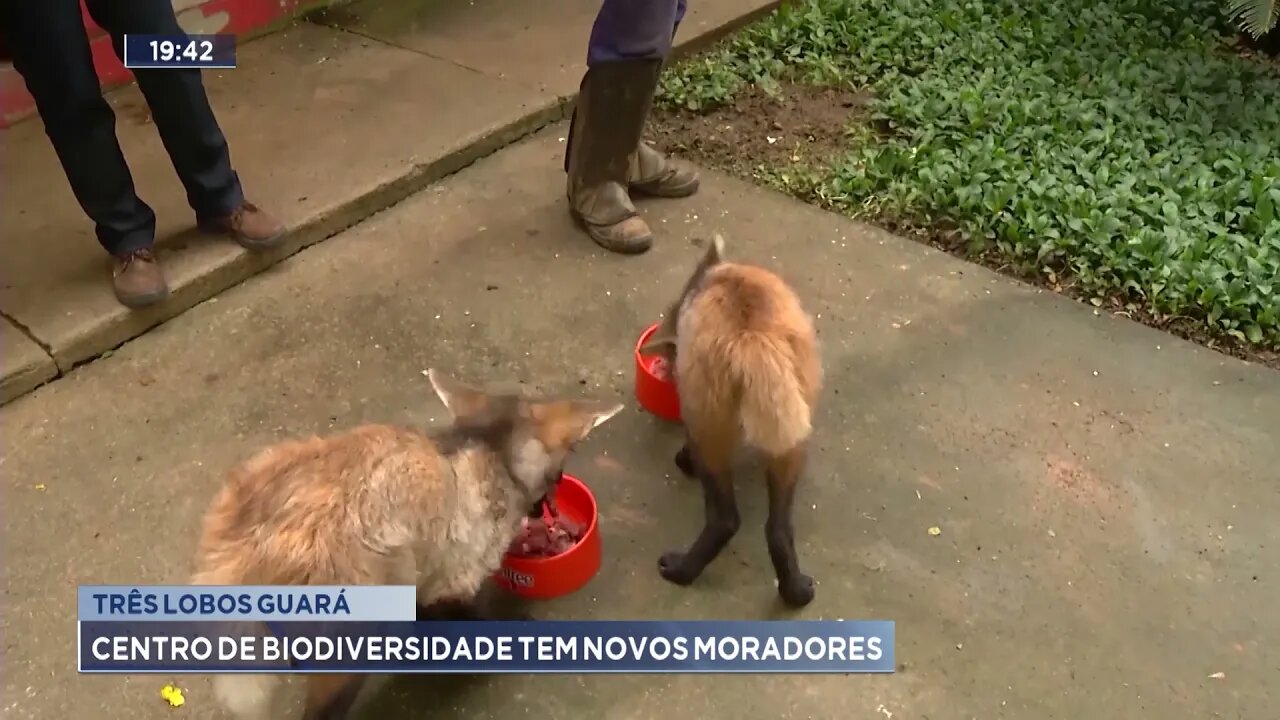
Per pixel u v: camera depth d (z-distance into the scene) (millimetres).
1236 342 3746
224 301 3762
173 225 3928
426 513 2188
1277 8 5254
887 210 4363
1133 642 2713
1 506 2951
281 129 4559
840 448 3248
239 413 3301
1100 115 4945
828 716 2523
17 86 4441
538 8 5773
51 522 2918
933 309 3852
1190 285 3832
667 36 3820
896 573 2873
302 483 2121
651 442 3264
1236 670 2652
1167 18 6008
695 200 4445
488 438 2418
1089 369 3590
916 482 3146
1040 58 5477
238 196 3846
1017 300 3914
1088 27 5789
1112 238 4102
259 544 2070
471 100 4848
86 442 3176
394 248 4078
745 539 2973
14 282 3611
